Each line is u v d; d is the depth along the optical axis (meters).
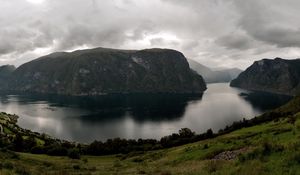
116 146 118.06
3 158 47.25
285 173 15.70
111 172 37.16
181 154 49.03
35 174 29.03
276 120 98.44
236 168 18.88
